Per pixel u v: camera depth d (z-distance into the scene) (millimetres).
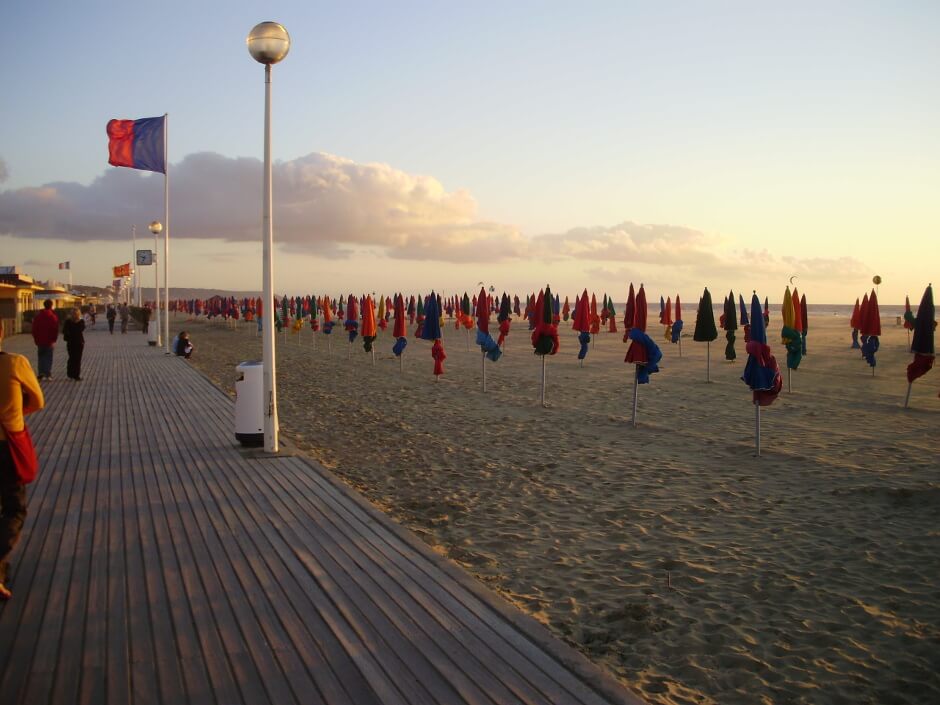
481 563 5902
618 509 7625
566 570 5781
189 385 16703
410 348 37094
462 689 3316
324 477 7742
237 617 4109
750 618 4883
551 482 8852
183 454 8969
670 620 4832
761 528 6988
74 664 3525
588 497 8133
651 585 5469
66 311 43281
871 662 4277
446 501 7898
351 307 31297
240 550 5316
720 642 4520
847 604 5137
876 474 9133
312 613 4176
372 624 4031
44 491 7086
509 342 42781
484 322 18609
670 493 8320
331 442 11398
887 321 69125
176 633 3889
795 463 9883
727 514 7473
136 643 3762
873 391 18656
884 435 12016
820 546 6438
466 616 4156
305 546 5418
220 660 3580
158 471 8008
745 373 10336
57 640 3789
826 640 4566
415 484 8711
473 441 11602
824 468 9539
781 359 28906
